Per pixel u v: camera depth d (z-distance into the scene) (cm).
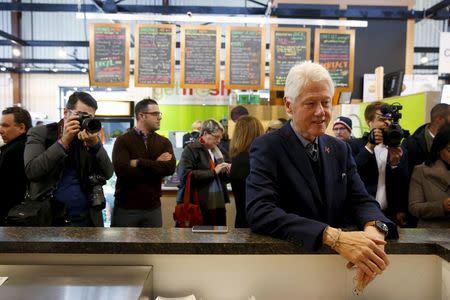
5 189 191
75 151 188
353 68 408
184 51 388
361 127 373
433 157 195
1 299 87
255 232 113
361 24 361
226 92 625
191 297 102
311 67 106
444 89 275
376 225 105
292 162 112
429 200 192
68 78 1210
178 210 262
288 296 109
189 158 275
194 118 626
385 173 213
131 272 101
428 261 109
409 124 296
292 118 112
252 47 393
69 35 1064
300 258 108
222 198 273
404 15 431
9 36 717
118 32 384
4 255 107
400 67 445
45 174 173
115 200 252
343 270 109
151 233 114
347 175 121
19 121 207
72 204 185
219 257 108
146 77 385
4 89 1193
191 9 494
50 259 107
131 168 242
